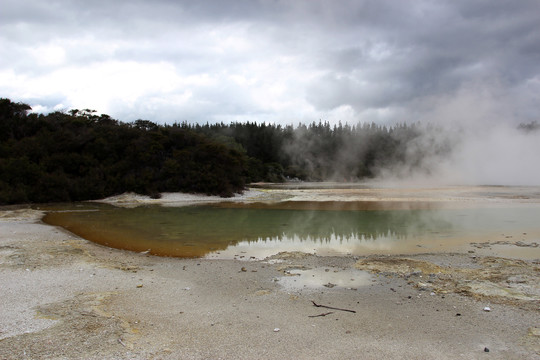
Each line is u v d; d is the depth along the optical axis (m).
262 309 7.25
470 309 7.10
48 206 31.92
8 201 32.66
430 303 7.49
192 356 5.25
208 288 8.66
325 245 14.07
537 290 8.07
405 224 19.34
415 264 10.63
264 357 5.24
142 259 11.96
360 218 22.09
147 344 5.62
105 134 43.50
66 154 39.53
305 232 17.16
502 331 6.09
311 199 37.62
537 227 17.84
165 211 27.58
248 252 13.01
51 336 5.81
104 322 6.43
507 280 8.86
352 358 5.21
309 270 10.29
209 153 44.31
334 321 6.61
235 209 28.73
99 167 40.19
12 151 37.44
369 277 9.52
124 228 18.77
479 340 5.78
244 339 5.84
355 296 8.02
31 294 8.03
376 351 5.42
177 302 7.66
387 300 7.73
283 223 20.31
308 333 6.09
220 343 5.69
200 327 6.33
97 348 5.43
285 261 11.42
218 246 14.12
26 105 45.22
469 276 9.36
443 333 6.06
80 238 15.83
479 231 16.81
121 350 5.39
